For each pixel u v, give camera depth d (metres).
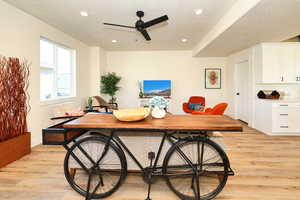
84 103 5.40
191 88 6.46
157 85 6.14
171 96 6.47
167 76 6.47
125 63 6.51
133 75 6.52
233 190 1.83
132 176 2.12
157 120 1.71
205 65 6.40
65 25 3.77
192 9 2.99
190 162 1.66
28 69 3.12
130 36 4.60
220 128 1.46
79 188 1.76
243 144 3.29
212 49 4.98
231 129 1.46
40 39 3.52
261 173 2.19
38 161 2.55
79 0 2.70
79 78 5.09
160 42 5.21
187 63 6.43
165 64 6.45
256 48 4.44
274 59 4.16
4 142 2.39
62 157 2.70
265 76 4.18
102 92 5.99
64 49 4.61
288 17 2.67
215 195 1.66
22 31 3.02
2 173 2.19
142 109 1.75
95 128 1.53
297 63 4.14
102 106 4.83
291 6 2.31
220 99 6.43
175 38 4.77
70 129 1.57
